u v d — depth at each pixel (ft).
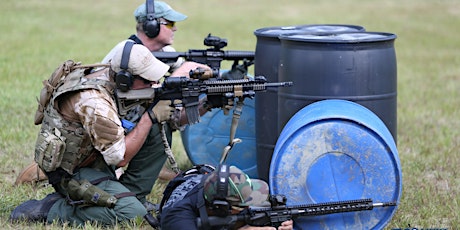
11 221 57.00
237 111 54.80
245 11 263.49
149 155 59.77
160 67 54.39
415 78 147.64
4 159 75.61
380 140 52.75
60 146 54.70
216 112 70.54
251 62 68.95
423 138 93.09
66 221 56.85
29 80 121.70
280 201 49.34
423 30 231.91
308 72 56.29
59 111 55.11
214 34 203.21
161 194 66.39
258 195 47.47
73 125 55.06
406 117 107.55
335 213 52.16
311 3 290.35
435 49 195.21
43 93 55.98
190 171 51.93
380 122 54.95
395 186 53.06
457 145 88.99
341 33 62.08
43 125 56.03
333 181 52.85
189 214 47.19
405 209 63.00
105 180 56.80
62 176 56.29
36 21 214.28
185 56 67.00
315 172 52.85
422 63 170.19
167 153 57.98
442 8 282.77
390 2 296.30
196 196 47.65
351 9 275.80
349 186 52.90
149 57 54.19
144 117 55.47
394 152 52.85
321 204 51.01
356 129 52.54
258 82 54.90
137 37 65.00
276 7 276.00
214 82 54.75
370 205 51.88
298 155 52.70
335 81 55.88
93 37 187.11
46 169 55.83
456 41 210.59
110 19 228.43
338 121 52.65
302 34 61.46
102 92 54.44
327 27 69.46
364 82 56.29
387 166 52.85
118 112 55.42
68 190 56.24
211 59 67.46
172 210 47.42
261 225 48.78
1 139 83.15
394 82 58.29
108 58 61.46
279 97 58.80
